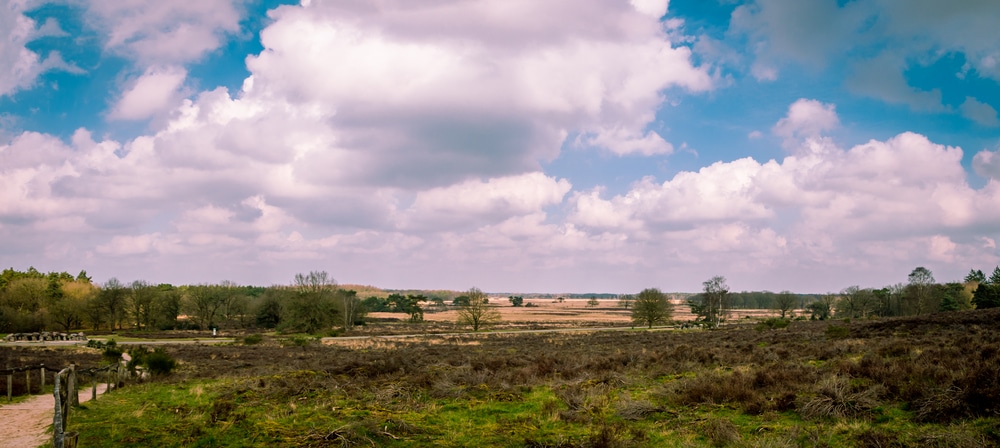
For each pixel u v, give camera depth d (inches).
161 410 617.3
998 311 1611.7
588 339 2182.6
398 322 4704.7
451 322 4744.1
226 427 519.2
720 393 575.8
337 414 575.2
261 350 1923.0
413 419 539.8
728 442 428.8
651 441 452.1
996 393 427.2
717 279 3693.4
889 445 383.2
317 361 1296.8
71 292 3934.5
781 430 448.5
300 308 3422.7
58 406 392.5
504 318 5487.2
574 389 661.9
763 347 1141.7
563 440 448.1
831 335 1397.6
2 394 749.3
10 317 3265.3
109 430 514.6
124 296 3725.4
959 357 634.2
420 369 963.3
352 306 3937.0
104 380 986.7
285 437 476.7
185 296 4020.7
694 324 3673.7
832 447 400.2
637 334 2519.7
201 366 1269.7
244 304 4087.1
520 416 560.7
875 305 3784.5
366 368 954.1
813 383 588.1
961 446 359.9
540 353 1387.8
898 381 542.3
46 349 1931.6
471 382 767.7
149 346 2170.3
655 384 715.4
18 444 472.4
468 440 469.7
